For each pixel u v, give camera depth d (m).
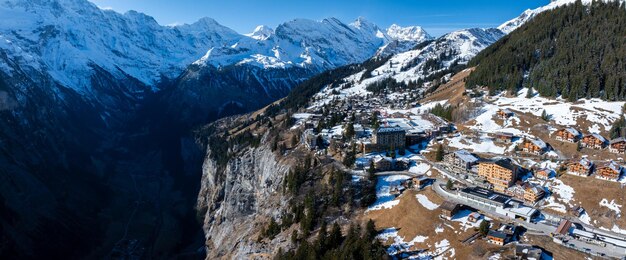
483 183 156.62
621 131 179.75
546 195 147.62
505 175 152.62
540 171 158.88
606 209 136.38
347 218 149.88
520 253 113.19
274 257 145.88
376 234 135.88
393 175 169.88
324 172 180.25
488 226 126.69
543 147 178.00
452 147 193.88
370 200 153.62
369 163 177.25
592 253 114.94
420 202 144.12
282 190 187.00
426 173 171.50
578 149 174.88
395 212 143.50
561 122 195.50
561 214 137.25
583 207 139.25
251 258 158.12
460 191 146.00
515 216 132.88
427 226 133.00
